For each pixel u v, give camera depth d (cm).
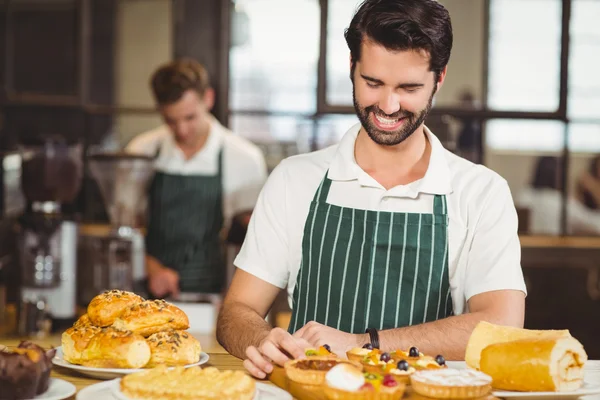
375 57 166
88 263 332
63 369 149
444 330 165
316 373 129
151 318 148
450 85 765
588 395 133
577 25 717
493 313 171
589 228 639
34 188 314
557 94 385
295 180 192
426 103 171
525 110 385
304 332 162
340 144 191
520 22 725
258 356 145
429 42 164
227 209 390
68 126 587
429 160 185
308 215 188
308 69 667
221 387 122
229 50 500
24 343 131
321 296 185
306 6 666
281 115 520
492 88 732
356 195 185
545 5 719
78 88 517
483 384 125
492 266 178
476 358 141
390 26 163
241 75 668
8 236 346
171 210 387
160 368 130
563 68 381
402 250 181
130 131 687
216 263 388
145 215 390
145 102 725
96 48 717
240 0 653
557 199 654
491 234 180
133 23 729
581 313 496
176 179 387
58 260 308
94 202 509
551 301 496
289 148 632
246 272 191
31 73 748
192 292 384
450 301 184
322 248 185
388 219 181
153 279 375
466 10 753
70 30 746
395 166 186
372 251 181
